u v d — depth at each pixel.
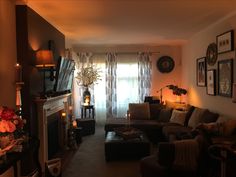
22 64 3.50
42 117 3.84
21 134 2.79
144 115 6.67
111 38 6.70
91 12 4.09
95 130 7.30
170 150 3.02
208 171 3.08
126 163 4.45
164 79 8.02
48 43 4.52
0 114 2.48
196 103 6.41
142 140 4.62
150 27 5.35
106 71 7.90
